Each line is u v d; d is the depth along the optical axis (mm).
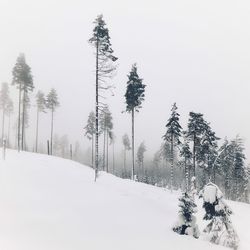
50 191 24578
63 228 15914
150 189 39344
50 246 12969
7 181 26094
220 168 61312
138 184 41000
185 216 19875
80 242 14047
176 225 19656
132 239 15867
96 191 27938
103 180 35812
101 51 35469
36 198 21766
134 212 23000
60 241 13812
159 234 17938
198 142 54719
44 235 14383
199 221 26922
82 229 16234
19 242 13008
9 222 15789
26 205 19688
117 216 20641
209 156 58688
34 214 17906
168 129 53281
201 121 54406
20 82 59094
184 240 17641
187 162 57906
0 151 49594
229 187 68375
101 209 21750
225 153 63188
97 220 18641
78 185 29141
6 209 18172
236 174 65125
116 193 29016
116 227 17781
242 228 28234
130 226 18641
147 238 16547
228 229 20094
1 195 21250
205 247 17172
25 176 29391
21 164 36500
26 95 65312
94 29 35750
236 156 64625
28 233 14391
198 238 19781
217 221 20125
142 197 31172
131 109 48094
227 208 20391
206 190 20703
